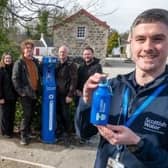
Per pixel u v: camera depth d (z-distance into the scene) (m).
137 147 1.36
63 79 5.75
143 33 1.49
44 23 8.17
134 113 1.52
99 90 1.48
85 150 5.45
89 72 5.85
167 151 1.45
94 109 1.48
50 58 5.63
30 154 5.17
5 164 4.75
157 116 1.47
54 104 5.70
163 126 1.45
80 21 29.86
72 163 4.91
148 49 1.49
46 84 5.61
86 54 5.89
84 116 1.69
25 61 5.46
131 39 1.60
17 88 5.41
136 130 1.49
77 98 6.00
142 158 1.40
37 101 5.97
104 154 1.60
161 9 1.53
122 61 37.84
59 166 4.79
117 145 1.54
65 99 5.84
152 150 1.37
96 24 30.02
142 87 1.55
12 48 8.10
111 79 1.71
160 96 1.50
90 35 30.12
